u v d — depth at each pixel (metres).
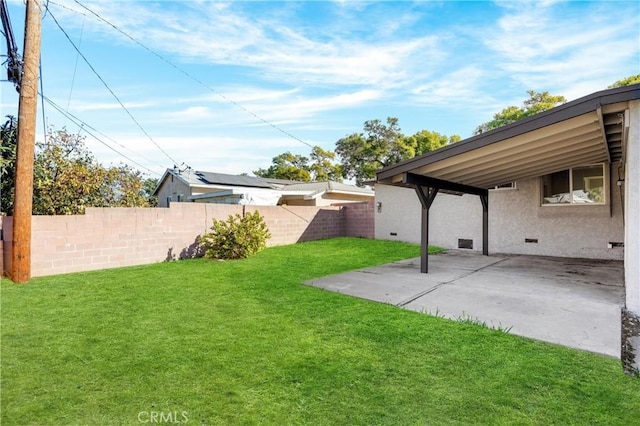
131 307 4.89
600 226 9.02
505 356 3.28
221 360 3.21
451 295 5.55
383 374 2.94
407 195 12.80
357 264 8.59
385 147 29.81
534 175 8.94
